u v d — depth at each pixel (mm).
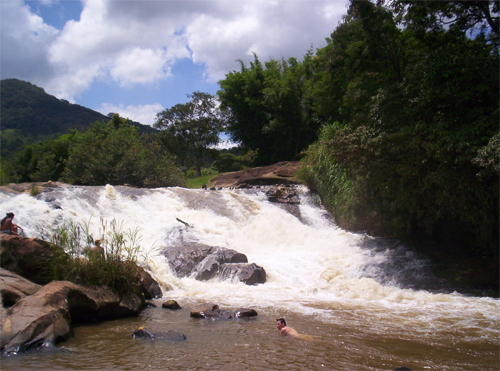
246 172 27516
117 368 4852
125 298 7824
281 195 19734
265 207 18109
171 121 41469
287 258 13164
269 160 40438
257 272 11031
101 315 7293
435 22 13602
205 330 6648
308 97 35688
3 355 5117
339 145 13820
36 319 5719
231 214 17125
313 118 35438
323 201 19297
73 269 7473
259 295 9727
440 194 12102
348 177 18141
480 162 10031
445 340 6398
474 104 11688
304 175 20859
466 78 11305
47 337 5621
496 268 12336
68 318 6301
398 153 12516
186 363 5074
